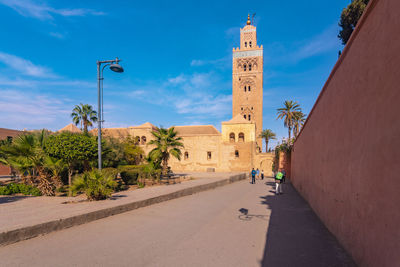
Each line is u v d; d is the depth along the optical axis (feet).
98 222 20.10
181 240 15.62
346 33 54.80
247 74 177.88
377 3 9.91
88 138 36.11
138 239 15.65
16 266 11.30
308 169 32.32
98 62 36.50
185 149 126.62
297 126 129.18
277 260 12.46
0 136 96.27
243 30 185.47
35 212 19.94
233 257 12.84
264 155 120.47
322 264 11.94
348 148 13.65
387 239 8.54
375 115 9.88
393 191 8.14
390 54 8.63
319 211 22.70
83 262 11.86
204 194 41.16
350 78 13.52
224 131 130.62
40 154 32.42
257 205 30.35
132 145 100.22
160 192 33.86
